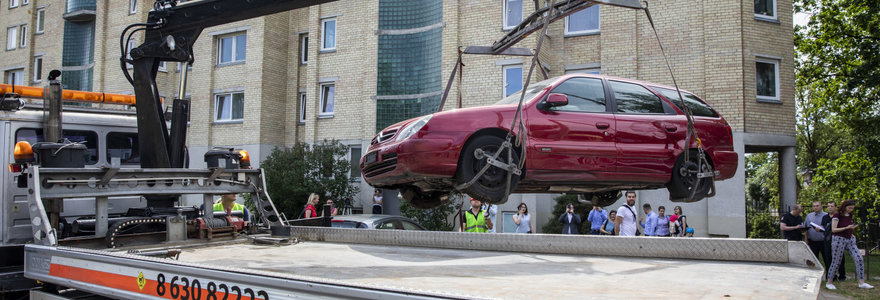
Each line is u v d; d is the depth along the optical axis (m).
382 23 20.08
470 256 4.16
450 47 18.39
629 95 5.20
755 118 16.09
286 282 2.25
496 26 17.86
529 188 5.09
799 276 2.90
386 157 4.66
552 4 3.86
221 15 5.51
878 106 18.84
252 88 23.05
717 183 15.64
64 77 28.31
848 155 18.69
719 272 3.10
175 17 5.66
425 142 4.42
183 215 4.93
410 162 4.43
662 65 16.81
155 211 5.15
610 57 17.31
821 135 28.47
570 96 5.01
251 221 5.62
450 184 4.70
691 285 2.69
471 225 10.16
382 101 19.97
